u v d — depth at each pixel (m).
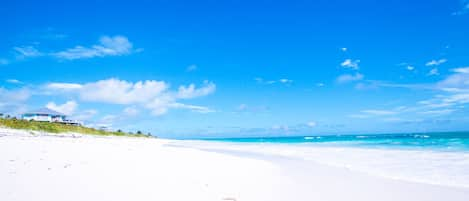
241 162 16.09
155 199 7.11
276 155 21.30
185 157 17.66
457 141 35.28
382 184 10.07
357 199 8.19
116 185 8.20
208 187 8.82
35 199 6.57
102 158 14.02
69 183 8.11
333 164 15.35
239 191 8.68
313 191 9.04
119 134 62.62
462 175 11.40
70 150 17.47
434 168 13.20
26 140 24.02
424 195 8.59
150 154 18.58
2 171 9.26
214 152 24.67
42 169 9.91
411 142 36.34
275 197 8.25
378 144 34.38
